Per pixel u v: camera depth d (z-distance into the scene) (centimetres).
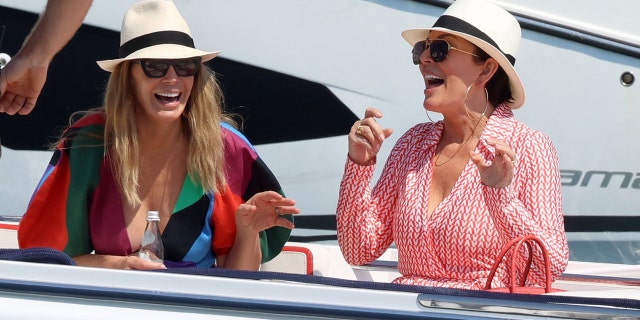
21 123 2002
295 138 2042
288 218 1171
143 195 1128
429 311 846
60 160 1127
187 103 1130
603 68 2034
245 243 1144
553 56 2027
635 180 2075
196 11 1992
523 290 956
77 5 966
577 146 2056
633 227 2091
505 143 1030
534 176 1054
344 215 1132
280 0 1997
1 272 838
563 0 2019
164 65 1086
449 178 1096
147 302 838
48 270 839
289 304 840
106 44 1995
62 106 2006
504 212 1033
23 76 990
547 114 2044
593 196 2078
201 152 1121
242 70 2011
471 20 1083
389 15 2000
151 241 1074
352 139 1114
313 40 2011
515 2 2006
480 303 849
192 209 1130
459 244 1056
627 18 2022
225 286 841
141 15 1115
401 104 2017
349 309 841
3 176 2008
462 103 1084
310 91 2022
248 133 2033
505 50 1091
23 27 1966
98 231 1122
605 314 848
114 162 1118
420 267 1083
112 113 1113
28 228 1123
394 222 1111
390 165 1152
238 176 1155
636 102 2044
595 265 1529
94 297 837
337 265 1368
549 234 1033
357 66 2012
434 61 1081
